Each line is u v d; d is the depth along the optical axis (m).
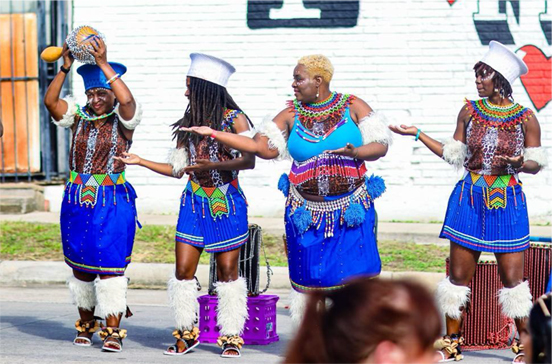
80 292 8.55
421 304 2.32
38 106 18.27
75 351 8.48
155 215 16.50
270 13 16.39
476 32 16.09
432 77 16.22
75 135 8.32
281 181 7.85
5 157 18.36
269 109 16.48
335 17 16.28
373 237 7.73
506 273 7.96
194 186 8.18
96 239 8.25
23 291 12.09
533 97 16.02
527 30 15.99
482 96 7.98
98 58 8.02
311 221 7.59
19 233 14.41
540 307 2.96
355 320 2.32
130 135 8.38
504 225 7.88
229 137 7.54
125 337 9.13
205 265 12.55
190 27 16.55
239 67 16.50
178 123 8.27
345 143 7.55
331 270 7.59
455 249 8.07
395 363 2.29
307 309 2.45
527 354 2.98
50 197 17.27
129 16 16.64
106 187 8.31
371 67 16.30
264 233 14.62
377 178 7.68
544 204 16.00
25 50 18.20
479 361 8.13
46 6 18.09
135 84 16.69
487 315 8.65
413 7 16.17
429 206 16.22
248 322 8.88
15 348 8.57
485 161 7.87
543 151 7.90
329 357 2.35
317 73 7.57
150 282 12.48
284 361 2.45
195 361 8.06
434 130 16.27
